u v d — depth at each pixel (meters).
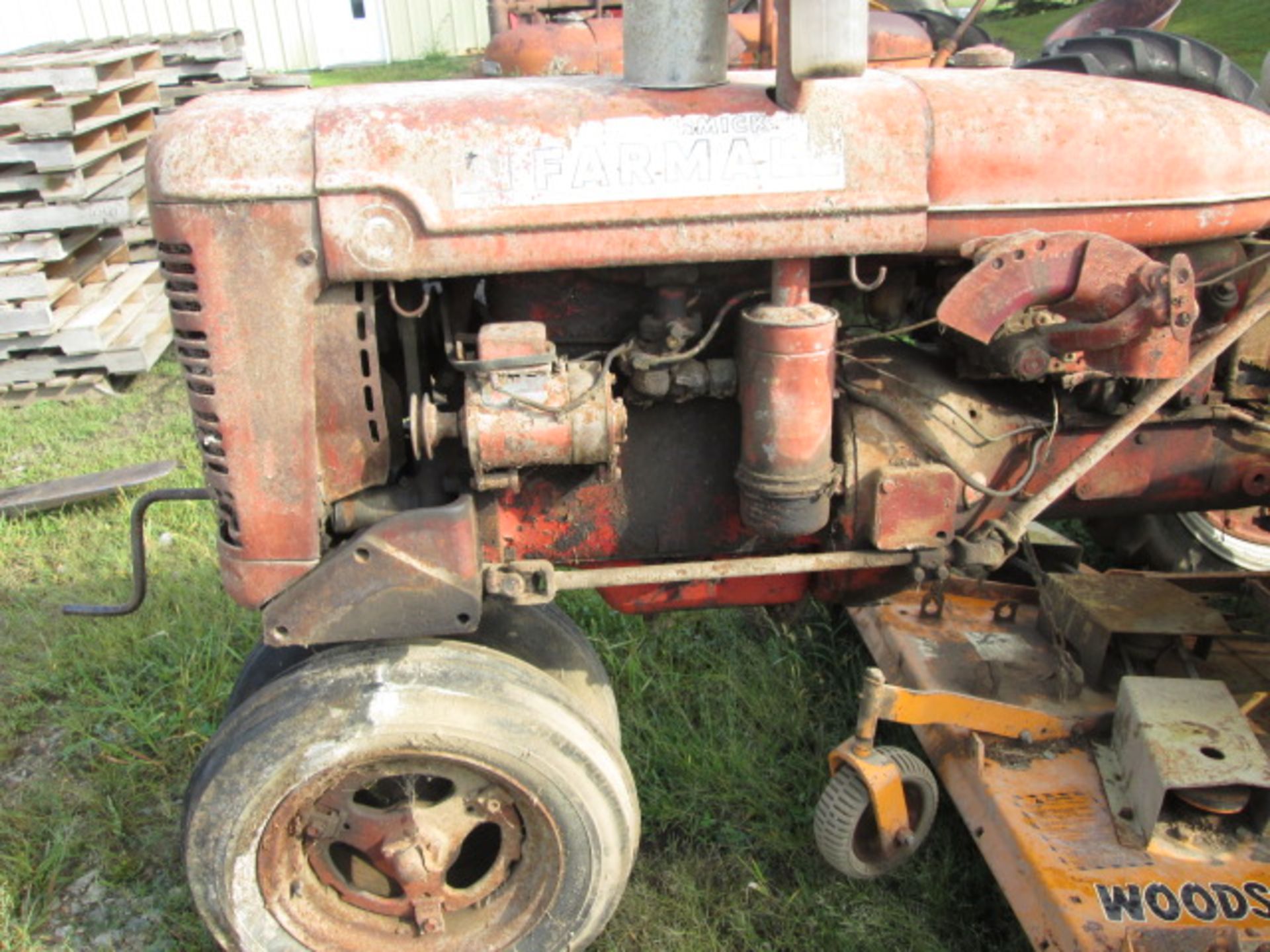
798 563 2.24
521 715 2.11
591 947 2.45
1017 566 3.41
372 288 2.03
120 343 5.69
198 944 2.50
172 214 1.94
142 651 3.43
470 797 2.21
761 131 1.96
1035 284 1.96
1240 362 2.60
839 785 2.45
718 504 2.37
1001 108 2.04
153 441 5.03
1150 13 4.36
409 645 2.19
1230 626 3.18
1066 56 3.65
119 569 3.90
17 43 12.55
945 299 1.96
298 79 8.18
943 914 2.50
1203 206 2.13
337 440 2.12
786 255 2.00
